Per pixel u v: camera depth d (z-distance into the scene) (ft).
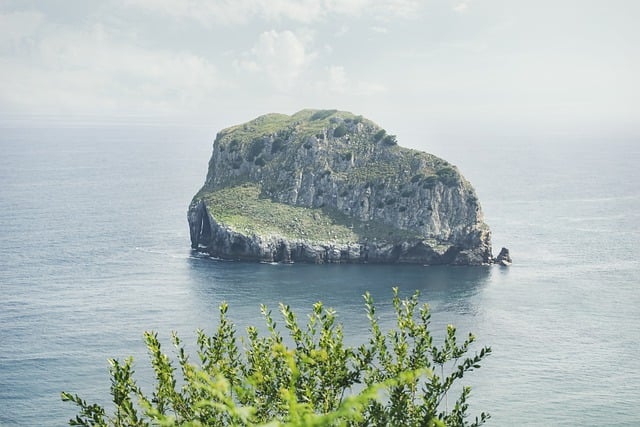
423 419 79.00
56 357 443.73
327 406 79.61
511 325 521.24
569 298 604.08
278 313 552.41
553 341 480.64
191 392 79.46
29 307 568.00
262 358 85.56
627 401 374.84
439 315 552.00
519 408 363.15
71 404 369.71
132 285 649.61
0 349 460.14
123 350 457.68
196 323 522.88
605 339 486.38
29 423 349.20
